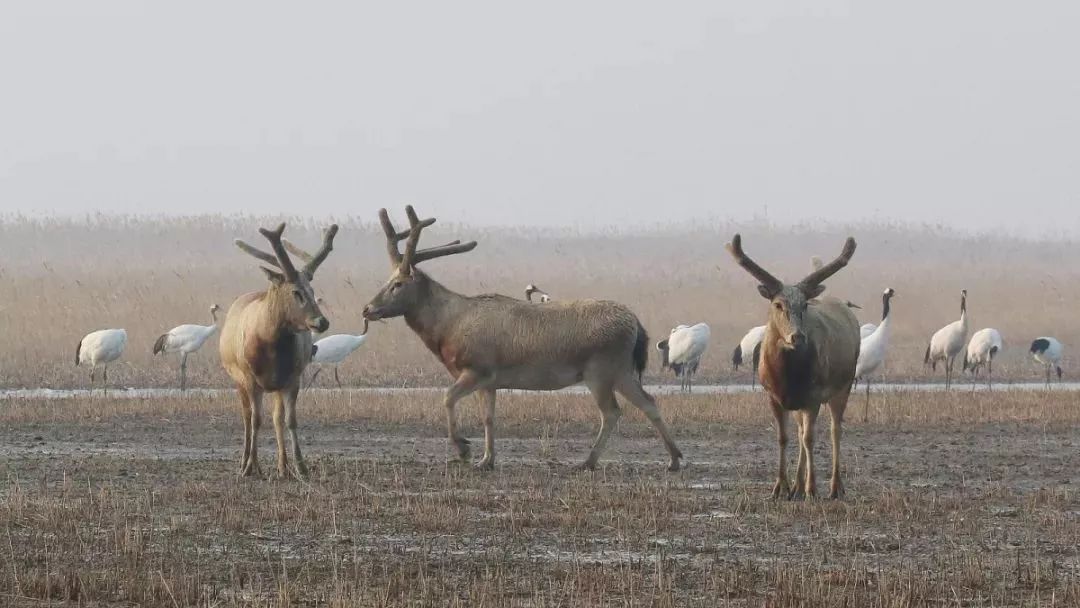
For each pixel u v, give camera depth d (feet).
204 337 271.28
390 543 120.26
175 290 409.49
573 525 128.67
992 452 189.98
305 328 154.40
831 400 150.00
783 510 138.51
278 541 120.37
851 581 106.73
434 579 105.70
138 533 117.80
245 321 159.12
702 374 326.24
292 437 160.04
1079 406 239.09
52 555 111.65
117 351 265.75
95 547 115.55
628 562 113.29
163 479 156.56
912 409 233.96
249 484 152.56
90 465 167.12
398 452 185.26
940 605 100.63
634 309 429.79
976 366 303.48
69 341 332.39
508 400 239.91
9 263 533.96
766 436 204.13
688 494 149.28
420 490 150.82
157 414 219.41
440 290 175.42
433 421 214.90
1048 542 124.26
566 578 106.22
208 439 195.42
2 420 210.38
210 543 118.83
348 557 113.60
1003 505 144.25
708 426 213.05
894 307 463.01
